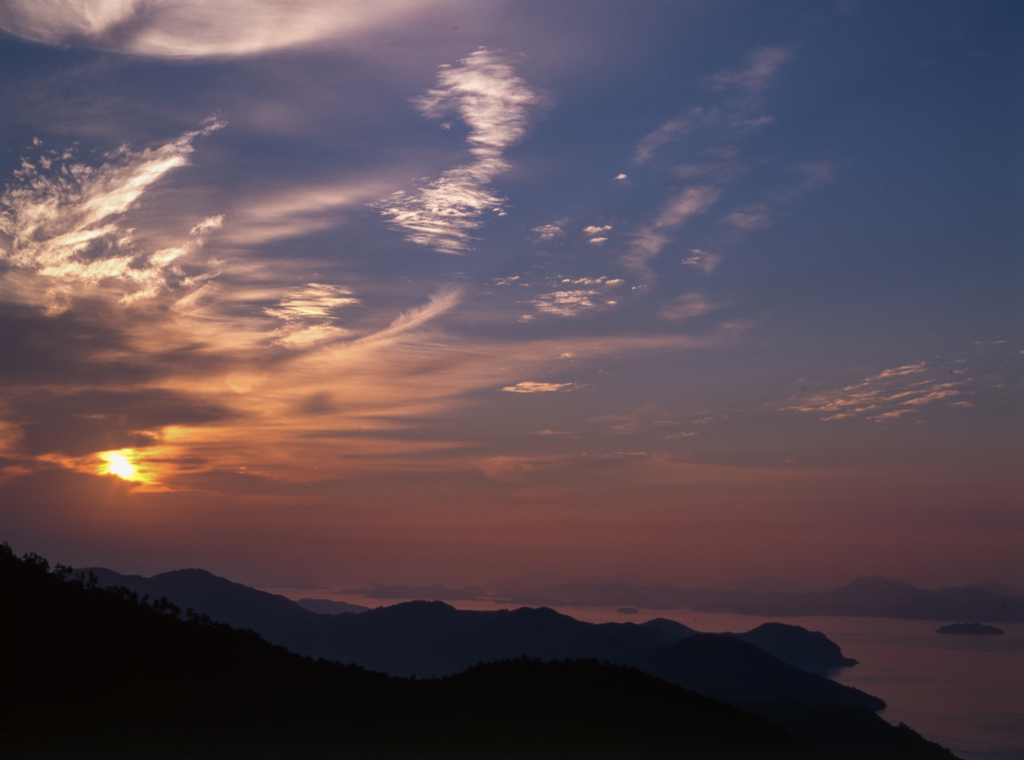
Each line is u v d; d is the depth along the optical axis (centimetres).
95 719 2906
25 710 2806
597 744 3784
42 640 3312
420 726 3722
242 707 3425
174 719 3134
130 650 3556
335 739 3400
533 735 3762
